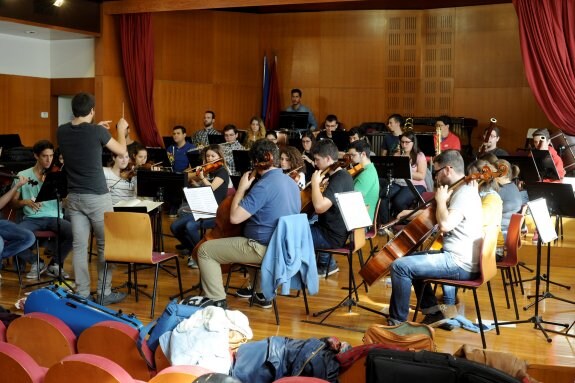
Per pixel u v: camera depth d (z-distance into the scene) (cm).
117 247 530
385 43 1270
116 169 689
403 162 760
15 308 554
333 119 1031
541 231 518
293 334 500
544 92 865
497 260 541
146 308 559
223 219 533
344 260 756
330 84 1305
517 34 1181
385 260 506
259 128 1062
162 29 1255
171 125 1279
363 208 509
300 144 973
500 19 1191
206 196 589
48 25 1116
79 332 374
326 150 583
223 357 338
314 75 1313
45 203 652
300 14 1313
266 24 1334
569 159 845
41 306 382
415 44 1255
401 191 831
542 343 493
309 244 522
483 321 539
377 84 1280
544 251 736
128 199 688
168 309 356
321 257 684
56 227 642
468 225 485
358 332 509
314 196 548
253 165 525
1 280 641
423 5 1246
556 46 853
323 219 564
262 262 509
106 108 1207
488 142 839
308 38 1312
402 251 505
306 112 1140
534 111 1177
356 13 1283
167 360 346
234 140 974
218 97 1326
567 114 862
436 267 482
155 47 1249
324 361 341
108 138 541
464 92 1227
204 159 712
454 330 519
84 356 288
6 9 1055
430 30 1245
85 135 531
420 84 1256
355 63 1290
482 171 496
